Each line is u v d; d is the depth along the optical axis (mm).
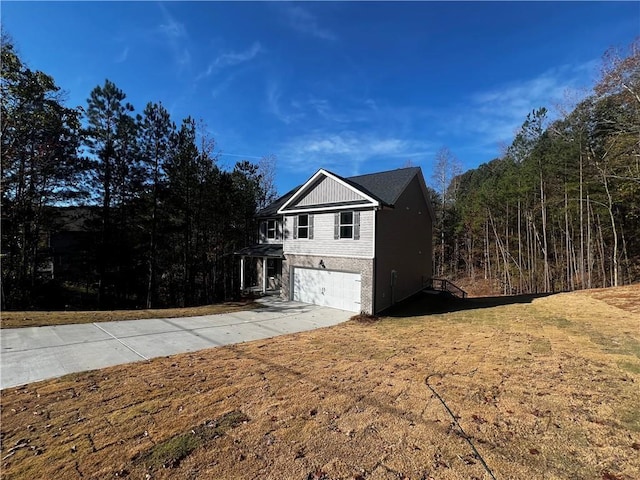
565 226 23328
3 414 4746
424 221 19719
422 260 19391
